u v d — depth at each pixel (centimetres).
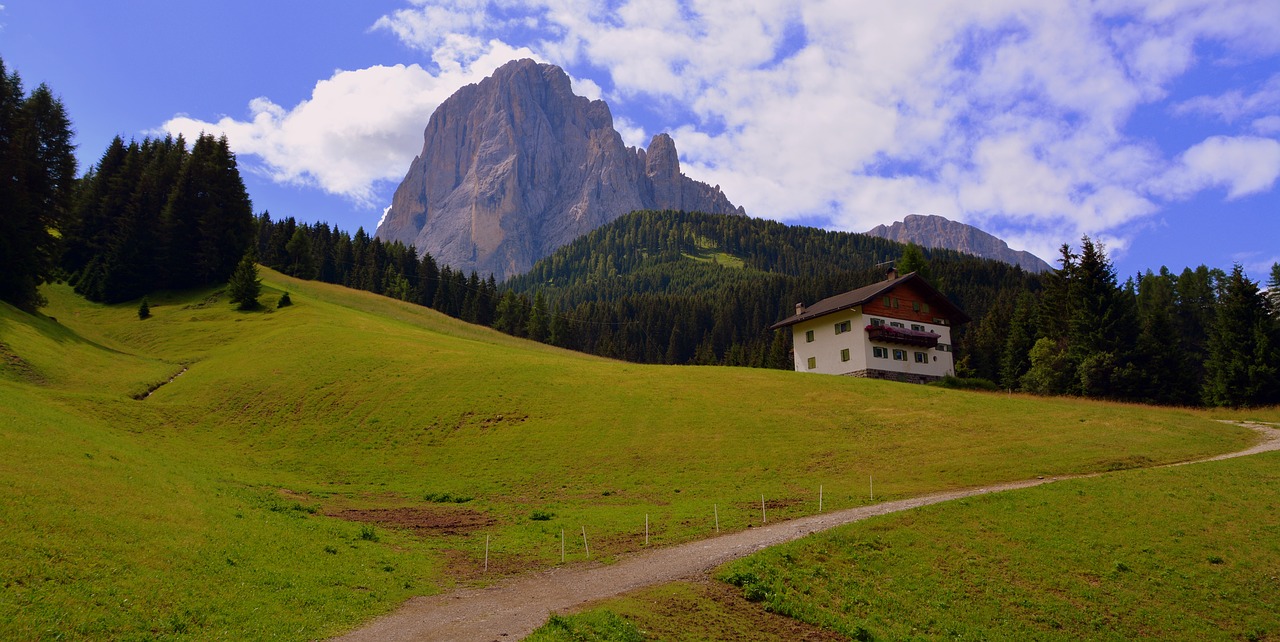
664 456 4934
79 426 4216
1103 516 3384
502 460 4981
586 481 4534
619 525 3475
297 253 16388
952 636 2405
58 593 1833
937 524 3253
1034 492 3688
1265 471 4016
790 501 3872
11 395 4456
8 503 2275
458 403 6066
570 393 6297
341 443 5406
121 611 1833
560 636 1914
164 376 7156
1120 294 9412
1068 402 6606
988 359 13188
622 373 7156
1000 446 4859
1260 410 6944
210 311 10506
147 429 5372
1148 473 4022
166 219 12025
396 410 5975
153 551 2273
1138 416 5691
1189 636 2511
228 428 5728
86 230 12681
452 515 3806
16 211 8444
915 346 9250
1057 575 2853
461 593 2467
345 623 2061
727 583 2561
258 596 2144
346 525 3341
